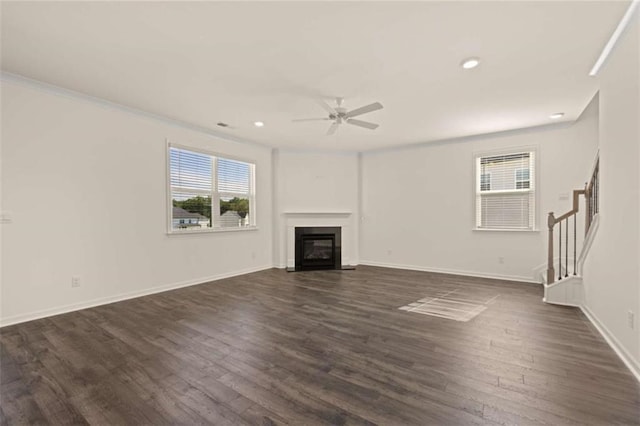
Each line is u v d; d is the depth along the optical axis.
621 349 2.37
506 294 4.21
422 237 5.98
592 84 3.24
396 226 6.30
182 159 4.72
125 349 2.51
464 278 5.25
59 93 3.38
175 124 4.54
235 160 5.57
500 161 5.21
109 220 3.83
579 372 2.12
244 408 1.75
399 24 2.22
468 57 2.69
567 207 4.66
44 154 3.28
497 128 4.91
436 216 5.82
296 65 2.84
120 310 3.53
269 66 2.85
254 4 2.00
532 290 4.42
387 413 1.70
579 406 1.75
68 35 2.35
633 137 2.19
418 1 1.98
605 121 2.74
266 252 6.20
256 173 5.95
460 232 5.57
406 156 6.16
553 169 4.75
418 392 1.90
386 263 6.43
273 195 6.35
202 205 5.03
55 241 3.37
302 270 6.01
